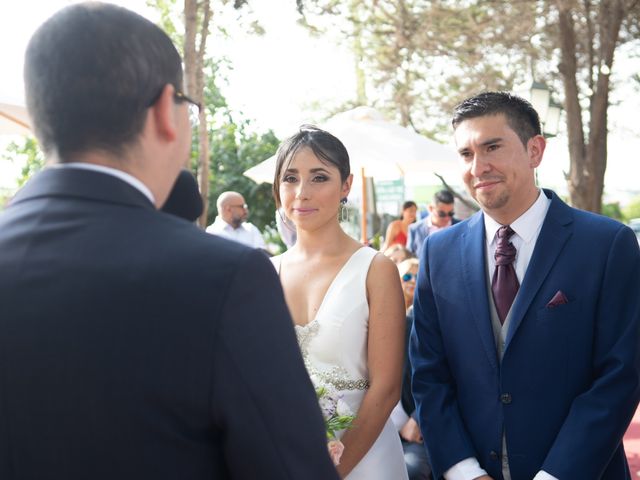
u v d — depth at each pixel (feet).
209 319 3.72
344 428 7.73
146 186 4.15
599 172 40.91
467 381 8.14
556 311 7.64
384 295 8.47
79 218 3.94
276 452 3.77
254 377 3.75
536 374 7.68
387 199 49.73
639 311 7.59
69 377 3.71
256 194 52.21
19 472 3.79
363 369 8.45
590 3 39.96
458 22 45.09
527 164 7.93
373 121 26.68
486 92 8.08
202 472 3.80
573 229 7.89
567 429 7.41
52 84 3.94
